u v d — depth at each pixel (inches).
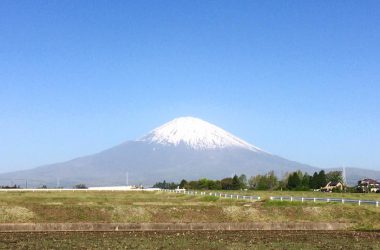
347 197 3991.1
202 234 1987.0
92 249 1534.2
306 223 2313.0
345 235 1990.7
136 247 1589.6
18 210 2375.7
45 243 1663.4
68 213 2426.2
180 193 5295.3
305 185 7391.7
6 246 1585.9
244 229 2229.3
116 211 2461.9
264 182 7844.5
